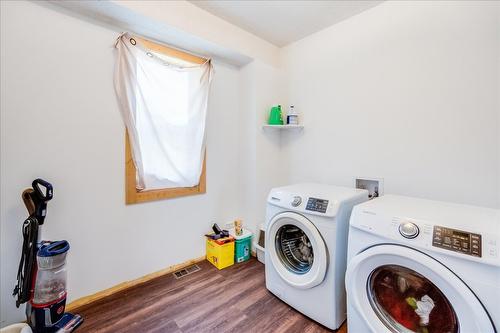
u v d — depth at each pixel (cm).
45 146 145
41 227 133
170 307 159
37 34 140
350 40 199
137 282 187
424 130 161
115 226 175
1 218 133
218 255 214
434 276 90
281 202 160
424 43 159
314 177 230
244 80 246
